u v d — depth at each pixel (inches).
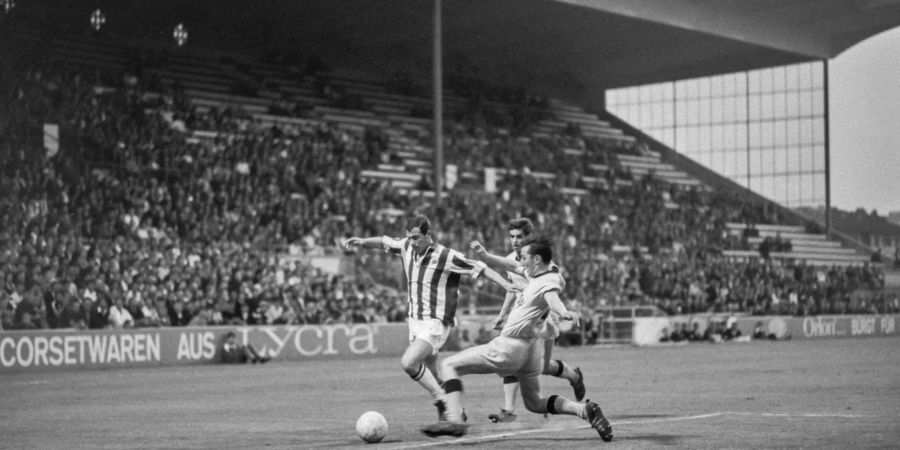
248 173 1622.8
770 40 2337.6
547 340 510.3
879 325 2167.8
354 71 2405.3
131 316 1176.8
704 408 571.2
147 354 1153.4
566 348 1582.2
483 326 1439.5
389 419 535.5
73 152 1507.1
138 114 1665.8
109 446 436.1
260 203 1556.3
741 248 2262.6
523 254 420.2
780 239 2349.9
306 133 1895.9
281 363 1205.7
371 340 1364.4
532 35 2343.8
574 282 1736.0
